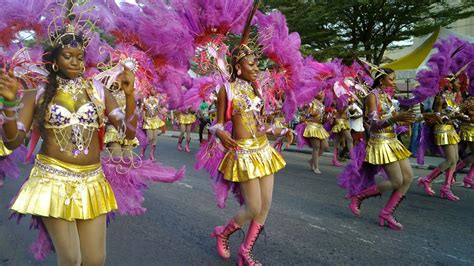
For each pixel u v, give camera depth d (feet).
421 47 45.52
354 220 16.31
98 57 10.09
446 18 52.13
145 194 20.77
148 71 10.91
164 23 10.55
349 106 28.32
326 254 12.58
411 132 34.83
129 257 12.40
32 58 7.90
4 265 11.80
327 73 17.98
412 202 19.63
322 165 31.96
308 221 16.14
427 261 12.08
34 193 7.50
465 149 22.94
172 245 13.44
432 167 29.78
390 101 15.58
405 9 51.60
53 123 7.66
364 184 16.58
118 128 8.46
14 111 6.92
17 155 12.91
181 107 11.81
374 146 15.35
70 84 7.91
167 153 38.83
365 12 52.90
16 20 8.23
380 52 57.26
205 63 12.09
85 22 8.59
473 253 12.75
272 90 13.23
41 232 8.93
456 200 20.10
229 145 11.03
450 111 20.38
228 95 11.10
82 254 8.02
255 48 12.00
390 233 14.67
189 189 22.07
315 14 50.24
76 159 7.79
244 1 11.88
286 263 11.87
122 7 10.29
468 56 21.48
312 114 27.91
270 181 11.44
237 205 18.75
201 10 11.61
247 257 11.41
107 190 8.30
